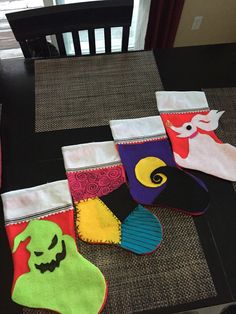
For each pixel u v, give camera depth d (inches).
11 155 29.9
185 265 24.2
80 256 23.8
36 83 34.9
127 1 35.0
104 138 31.2
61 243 24.3
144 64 37.0
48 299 22.2
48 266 23.4
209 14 64.1
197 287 23.4
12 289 22.5
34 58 37.3
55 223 25.3
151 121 31.4
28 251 24.0
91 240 24.6
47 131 31.5
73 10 34.8
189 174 28.1
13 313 22.2
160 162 28.8
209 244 25.4
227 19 66.2
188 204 26.7
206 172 28.7
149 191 27.1
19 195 26.6
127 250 24.4
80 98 33.9
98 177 27.8
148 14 56.0
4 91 34.2
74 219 25.7
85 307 21.9
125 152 29.2
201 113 32.5
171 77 36.0
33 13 34.4
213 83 35.8
